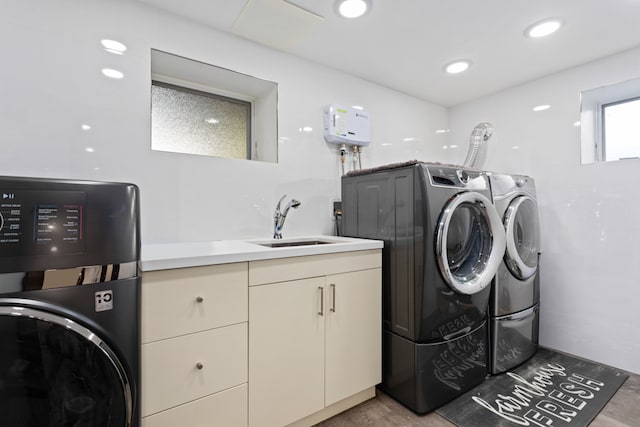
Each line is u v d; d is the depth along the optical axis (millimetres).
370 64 2268
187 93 1959
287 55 2098
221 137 2064
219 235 1796
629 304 2000
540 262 2424
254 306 1270
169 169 1641
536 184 2463
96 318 887
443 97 2867
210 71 1864
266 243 1844
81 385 870
